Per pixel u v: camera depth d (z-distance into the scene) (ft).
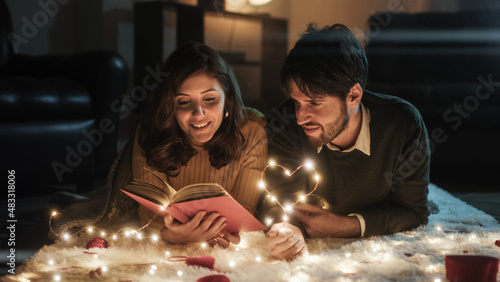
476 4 15.47
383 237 4.95
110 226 5.23
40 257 4.39
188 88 4.51
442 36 12.04
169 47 13.96
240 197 5.13
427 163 5.15
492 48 11.62
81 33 12.95
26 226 6.13
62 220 5.42
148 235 5.04
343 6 16.35
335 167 5.11
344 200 5.26
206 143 4.93
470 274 3.42
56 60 9.06
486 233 5.08
